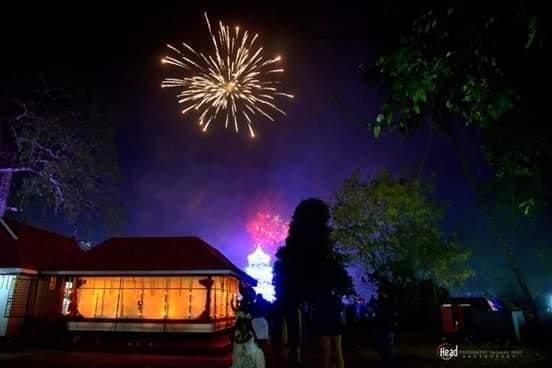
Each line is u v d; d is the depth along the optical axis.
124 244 17.14
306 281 10.90
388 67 3.73
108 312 15.79
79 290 16.09
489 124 3.92
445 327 16.00
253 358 5.76
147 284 16.03
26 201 26.48
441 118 4.72
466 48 3.58
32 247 17.42
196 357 13.45
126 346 14.32
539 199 7.24
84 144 25.11
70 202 25.33
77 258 16.64
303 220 11.84
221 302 16.56
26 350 14.46
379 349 8.42
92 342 14.84
